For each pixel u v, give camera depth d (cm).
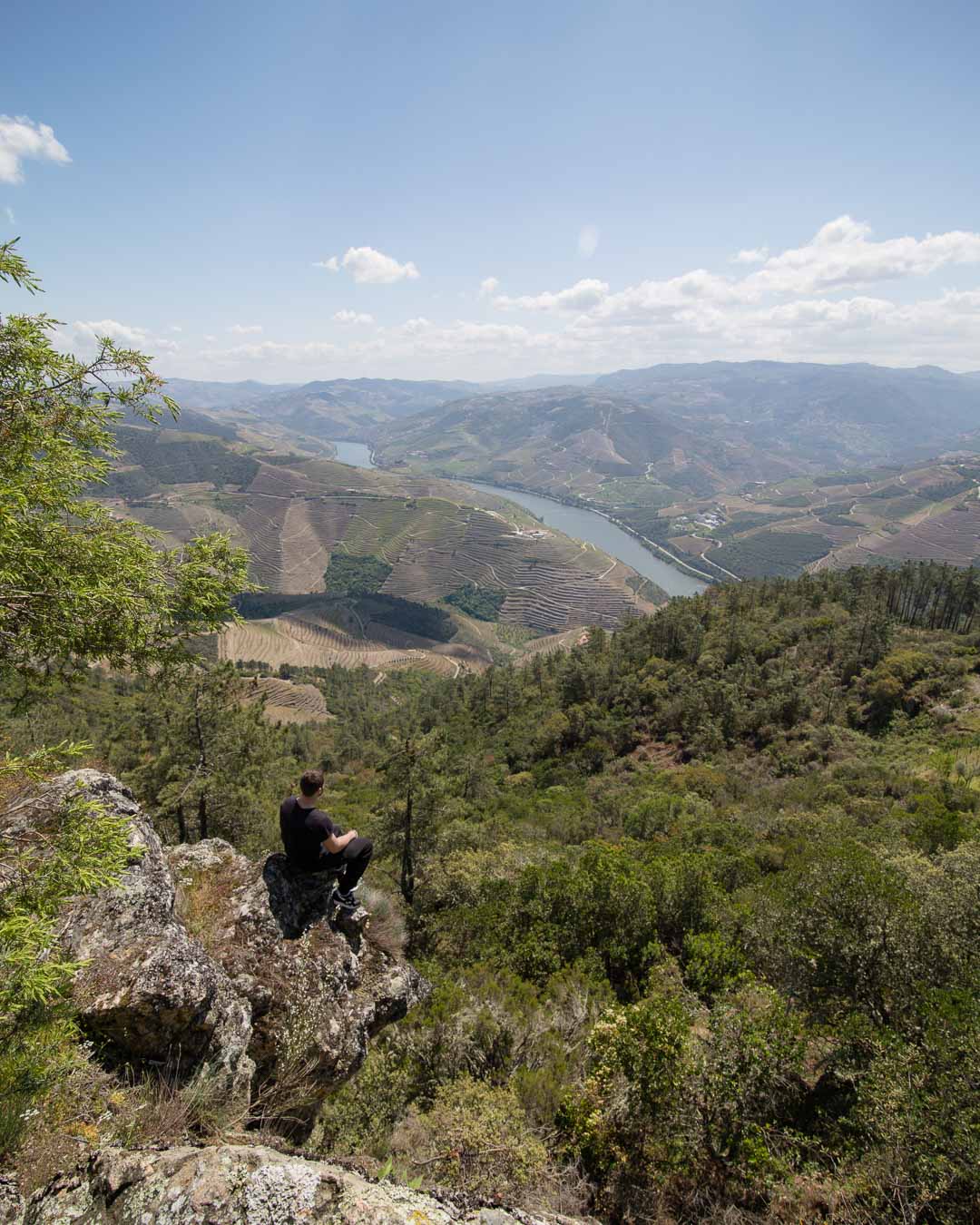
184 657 639
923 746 5359
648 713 7738
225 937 572
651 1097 767
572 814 4856
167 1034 440
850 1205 655
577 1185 704
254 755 2173
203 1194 292
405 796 2380
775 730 6425
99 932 478
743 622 8769
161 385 546
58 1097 359
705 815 4278
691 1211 698
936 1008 846
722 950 1477
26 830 419
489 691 10594
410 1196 329
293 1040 534
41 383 497
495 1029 1014
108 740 2767
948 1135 638
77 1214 290
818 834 3019
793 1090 855
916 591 8888
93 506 543
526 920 1836
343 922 651
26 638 498
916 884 1290
